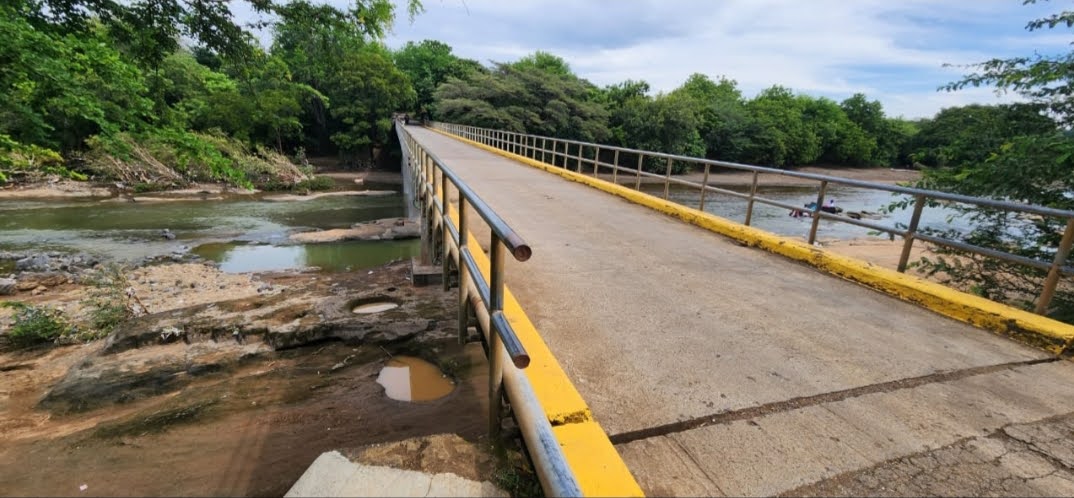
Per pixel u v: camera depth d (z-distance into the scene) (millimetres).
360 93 41938
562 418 2221
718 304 3941
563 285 4301
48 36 6219
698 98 58500
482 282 2748
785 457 2145
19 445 4523
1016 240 6207
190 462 4203
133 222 17969
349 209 22906
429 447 2287
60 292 9906
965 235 6781
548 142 40531
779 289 4363
